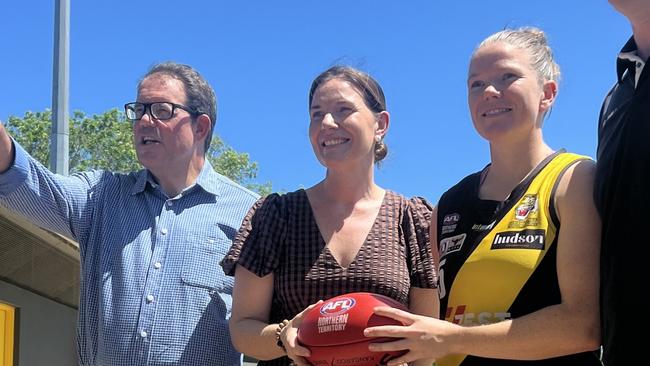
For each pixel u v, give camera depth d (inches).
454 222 110.8
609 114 96.3
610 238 89.0
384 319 100.0
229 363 140.6
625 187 87.7
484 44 110.5
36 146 1188.5
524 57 107.3
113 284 136.9
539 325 92.8
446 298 106.7
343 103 127.6
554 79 111.2
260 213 128.3
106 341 134.9
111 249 139.1
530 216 99.5
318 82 131.7
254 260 124.4
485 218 105.8
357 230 126.1
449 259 107.7
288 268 124.3
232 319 124.3
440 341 95.8
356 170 129.7
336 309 104.3
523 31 111.4
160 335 134.1
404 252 126.6
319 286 121.6
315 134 129.3
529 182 103.0
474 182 113.3
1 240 225.6
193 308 137.0
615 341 87.5
